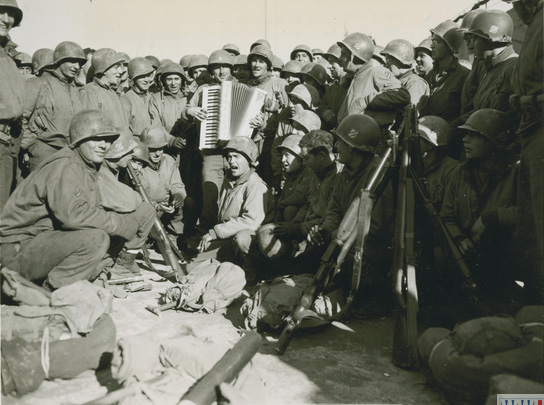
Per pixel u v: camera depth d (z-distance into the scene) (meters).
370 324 4.42
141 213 5.36
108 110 7.11
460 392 2.92
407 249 3.71
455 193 4.27
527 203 3.64
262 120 7.42
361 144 4.47
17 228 4.23
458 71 6.09
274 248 5.32
